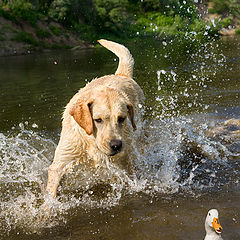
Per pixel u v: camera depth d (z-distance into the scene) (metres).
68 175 1.76
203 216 1.44
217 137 2.12
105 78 1.87
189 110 2.57
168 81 3.72
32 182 1.76
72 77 4.41
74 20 14.65
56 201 1.58
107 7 15.30
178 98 2.94
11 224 1.48
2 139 2.17
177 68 4.66
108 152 1.52
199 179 1.71
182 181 1.71
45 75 4.72
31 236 1.41
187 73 4.20
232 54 5.96
